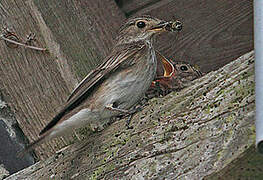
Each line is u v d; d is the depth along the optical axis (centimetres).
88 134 923
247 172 638
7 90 982
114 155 774
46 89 966
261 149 555
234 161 629
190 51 1018
